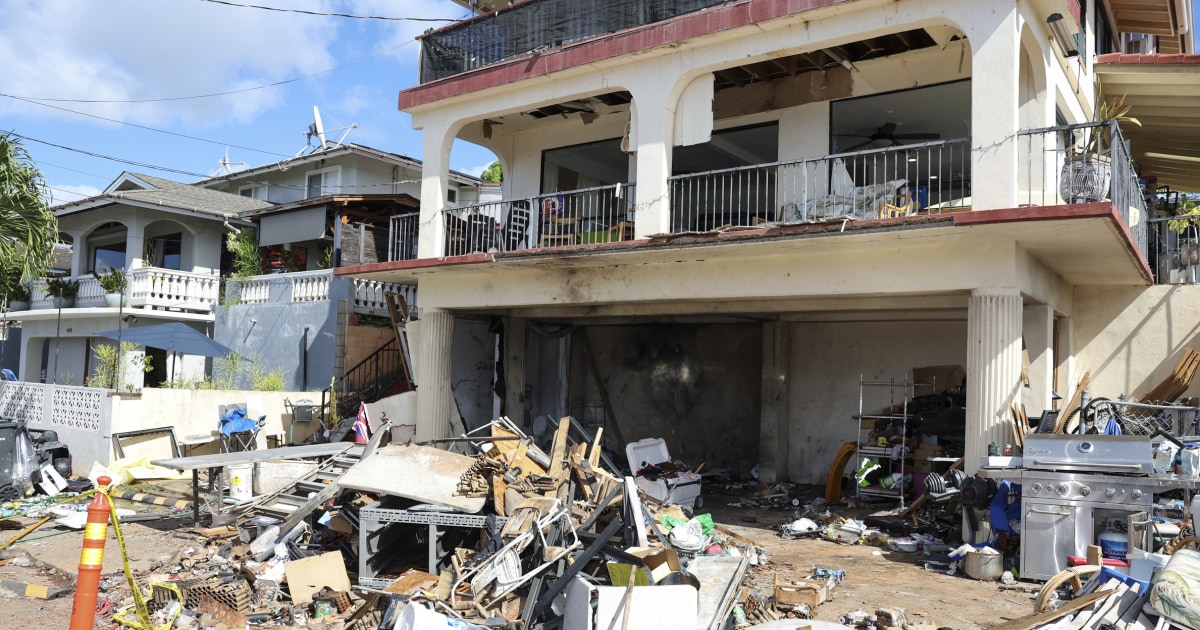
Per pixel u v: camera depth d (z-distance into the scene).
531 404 16.97
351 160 25.67
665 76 11.59
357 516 8.55
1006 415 9.50
